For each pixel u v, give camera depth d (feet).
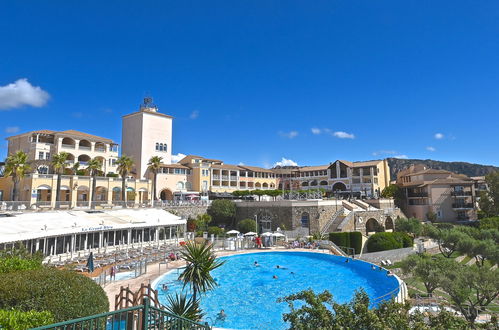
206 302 79.05
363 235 177.99
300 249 142.41
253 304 77.82
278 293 86.89
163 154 274.57
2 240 84.48
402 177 318.65
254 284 95.45
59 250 103.30
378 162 301.43
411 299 82.43
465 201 253.65
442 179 261.85
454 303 96.78
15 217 113.39
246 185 313.12
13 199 167.22
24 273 34.73
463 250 141.49
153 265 107.96
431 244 181.27
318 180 326.44
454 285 90.48
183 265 107.86
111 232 122.93
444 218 249.34
